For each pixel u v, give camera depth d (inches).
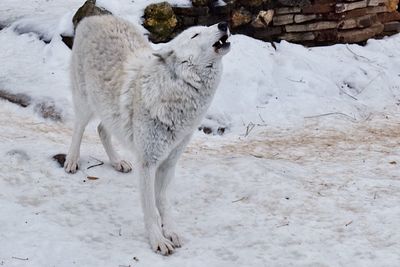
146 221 271.1
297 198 320.8
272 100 483.2
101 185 327.0
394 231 282.2
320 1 551.2
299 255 263.0
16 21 600.1
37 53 535.8
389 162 382.0
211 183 339.3
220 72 253.1
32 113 445.4
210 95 255.8
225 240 277.3
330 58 550.0
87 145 386.0
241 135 436.5
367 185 338.0
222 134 438.6
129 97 268.7
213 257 260.4
